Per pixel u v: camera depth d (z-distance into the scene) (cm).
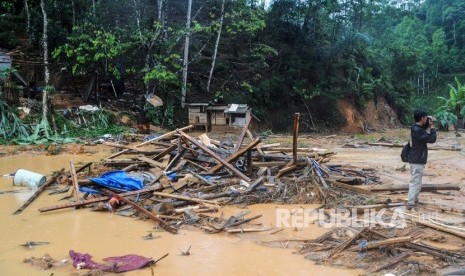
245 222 785
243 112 2550
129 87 2984
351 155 1738
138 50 2703
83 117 2295
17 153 1645
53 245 680
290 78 3372
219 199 933
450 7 7238
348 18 3794
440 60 6606
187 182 1030
